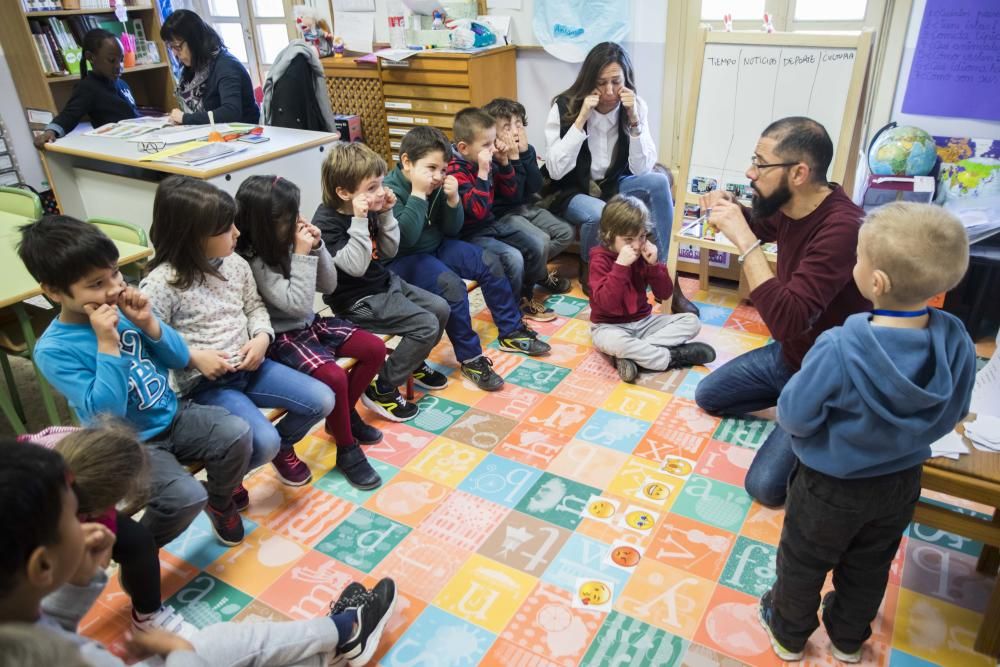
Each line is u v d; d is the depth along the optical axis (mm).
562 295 3299
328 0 4625
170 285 1737
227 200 1736
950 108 2850
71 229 1453
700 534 1875
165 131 3355
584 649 1564
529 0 3861
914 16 2848
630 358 2592
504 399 2508
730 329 2904
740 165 2738
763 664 1521
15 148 4492
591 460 2176
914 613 1632
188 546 1888
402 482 2107
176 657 1163
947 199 2836
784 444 1954
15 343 2258
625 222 2498
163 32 3553
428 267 2592
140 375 1619
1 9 4121
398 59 3922
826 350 1233
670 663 1527
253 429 1797
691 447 2221
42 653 612
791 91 2570
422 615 1661
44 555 861
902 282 1157
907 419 1176
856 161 2631
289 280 1998
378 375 2381
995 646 1507
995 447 1465
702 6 3418
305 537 1910
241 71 3627
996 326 2678
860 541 1370
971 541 1830
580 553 1825
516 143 3012
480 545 1862
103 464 1233
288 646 1359
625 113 3121
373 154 2219
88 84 3641
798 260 1942
